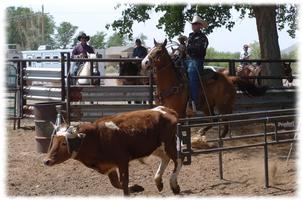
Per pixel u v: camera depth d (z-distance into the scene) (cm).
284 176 920
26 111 1399
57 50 2694
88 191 827
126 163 738
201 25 1135
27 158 1043
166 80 1109
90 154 723
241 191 827
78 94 1274
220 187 852
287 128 1299
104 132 728
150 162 1009
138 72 1537
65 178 904
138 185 800
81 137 711
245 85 1244
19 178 898
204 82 1155
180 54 1154
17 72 1411
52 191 826
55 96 1341
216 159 1045
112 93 1291
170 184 785
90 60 1260
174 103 1118
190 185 861
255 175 925
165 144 785
